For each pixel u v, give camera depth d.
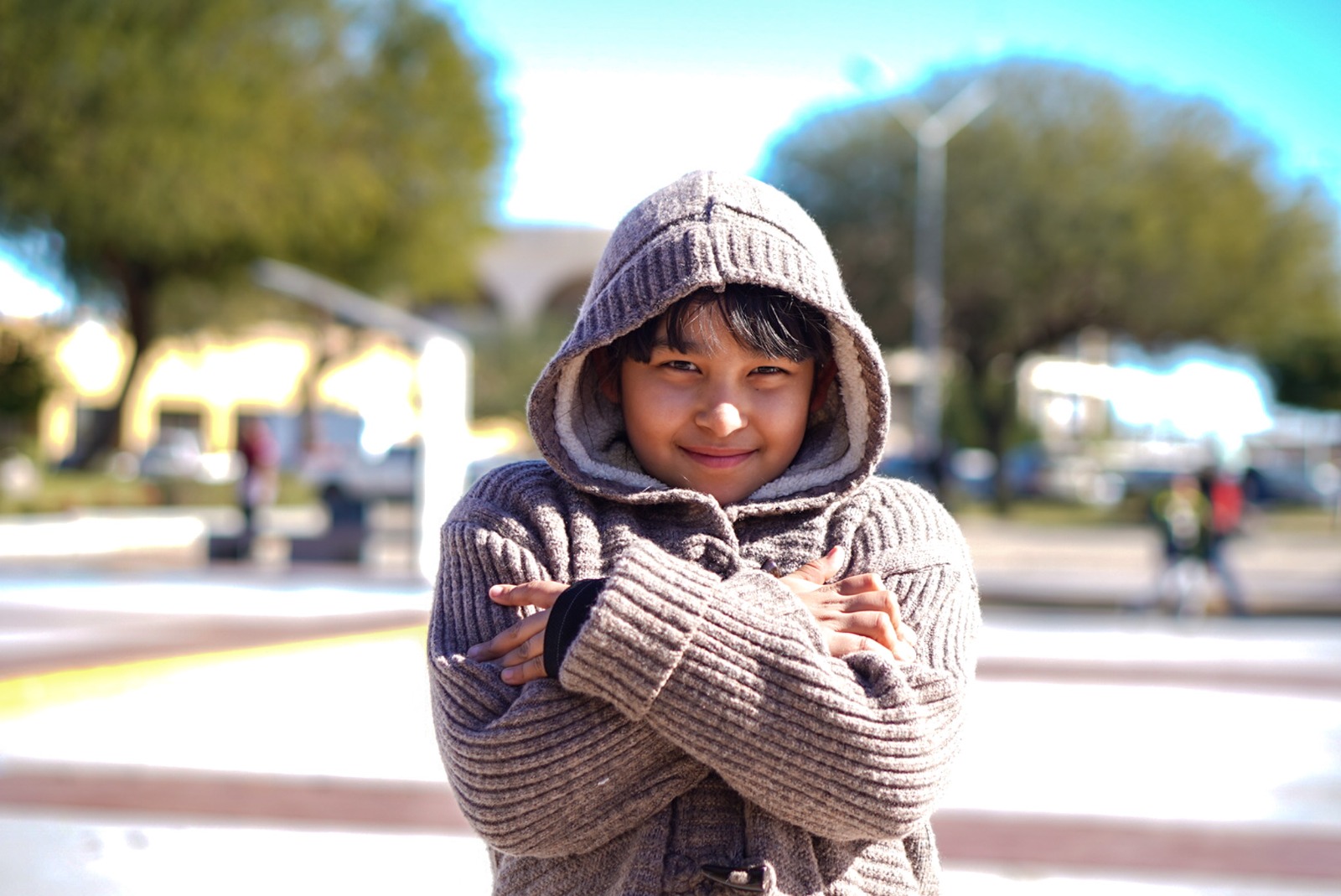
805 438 1.93
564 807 1.61
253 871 4.37
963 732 1.69
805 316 1.77
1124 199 31.08
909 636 1.71
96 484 25.69
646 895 1.62
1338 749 6.16
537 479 1.88
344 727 6.35
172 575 14.67
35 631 9.55
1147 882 4.30
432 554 12.55
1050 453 38.78
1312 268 33.16
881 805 1.58
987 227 31.48
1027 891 4.20
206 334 36.28
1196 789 5.44
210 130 24.53
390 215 29.36
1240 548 23.83
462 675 1.69
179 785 5.34
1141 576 17.84
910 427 53.62
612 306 1.73
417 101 28.59
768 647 1.58
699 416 1.77
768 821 1.64
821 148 33.53
